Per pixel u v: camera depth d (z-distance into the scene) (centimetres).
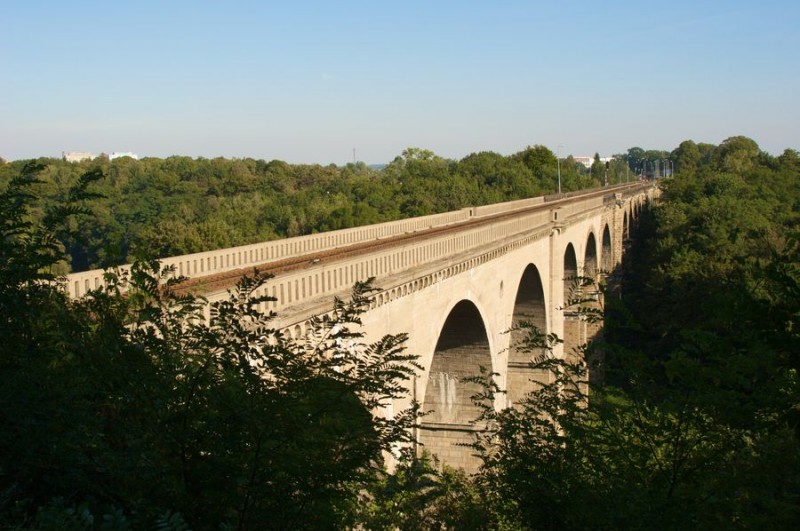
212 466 873
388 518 1289
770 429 1000
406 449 1463
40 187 1164
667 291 6981
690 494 1016
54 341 986
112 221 7650
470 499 1412
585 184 16388
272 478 906
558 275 5588
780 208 10394
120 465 852
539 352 4984
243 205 10038
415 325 2795
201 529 870
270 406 895
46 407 890
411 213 9944
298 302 1961
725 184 11494
